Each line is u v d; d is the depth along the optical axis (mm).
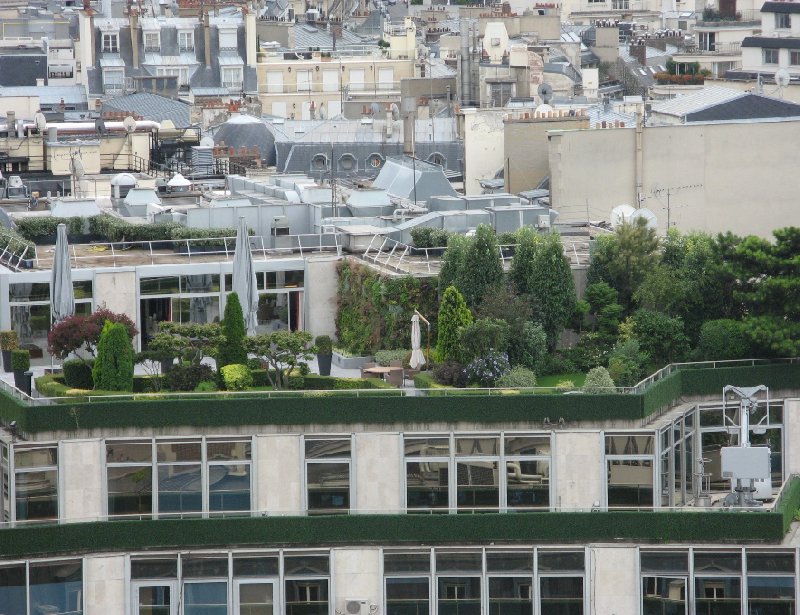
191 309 189500
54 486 162000
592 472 164625
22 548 159500
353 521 162250
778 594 161125
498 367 173875
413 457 164500
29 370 178625
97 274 186500
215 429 163500
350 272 189125
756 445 174250
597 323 187875
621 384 176250
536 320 183500
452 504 164625
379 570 162500
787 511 163000
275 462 163500
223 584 162125
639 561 161500
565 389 167000
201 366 172750
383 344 185125
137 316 187875
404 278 184750
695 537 161875
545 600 162500
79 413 162375
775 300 180750
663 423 166875
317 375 176125
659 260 191375
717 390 175250
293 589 162625
